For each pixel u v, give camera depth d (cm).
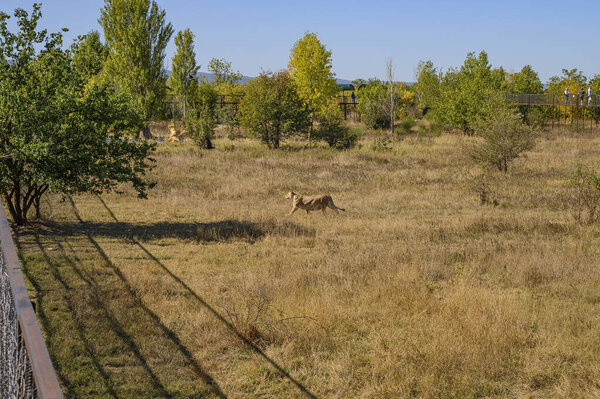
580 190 1605
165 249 1140
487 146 2445
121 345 643
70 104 1177
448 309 780
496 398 555
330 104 4212
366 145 3425
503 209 1670
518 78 5775
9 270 319
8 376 324
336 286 894
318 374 598
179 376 583
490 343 659
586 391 560
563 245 1209
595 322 760
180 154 2883
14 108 1131
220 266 1025
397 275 948
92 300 775
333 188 2027
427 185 2078
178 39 4991
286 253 1134
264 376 582
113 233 1287
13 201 1451
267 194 1912
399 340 681
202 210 1602
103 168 1211
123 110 1311
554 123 5338
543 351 653
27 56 1209
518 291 906
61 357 599
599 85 5462
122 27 4022
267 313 761
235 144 3450
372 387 560
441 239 1282
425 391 551
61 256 1021
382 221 1450
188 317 740
